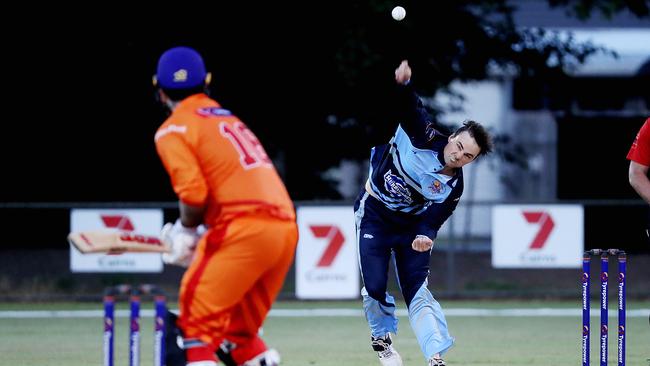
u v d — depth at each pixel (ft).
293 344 132.46
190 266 71.00
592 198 259.60
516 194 340.59
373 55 204.23
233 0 203.10
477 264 213.66
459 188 91.91
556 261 180.96
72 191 230.68
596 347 128.88
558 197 261.24
